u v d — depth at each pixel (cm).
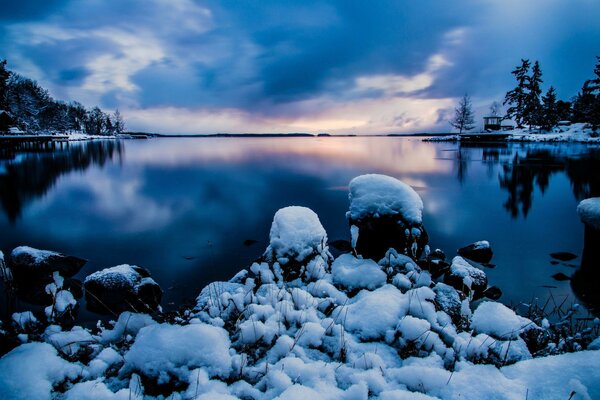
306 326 307
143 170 3353
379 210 563
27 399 221
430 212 1523
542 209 1566
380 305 329
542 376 235
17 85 8031
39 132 8250
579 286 701
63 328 520
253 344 289
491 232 1188
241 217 1419
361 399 217
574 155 3866
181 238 1114
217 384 232
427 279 426
